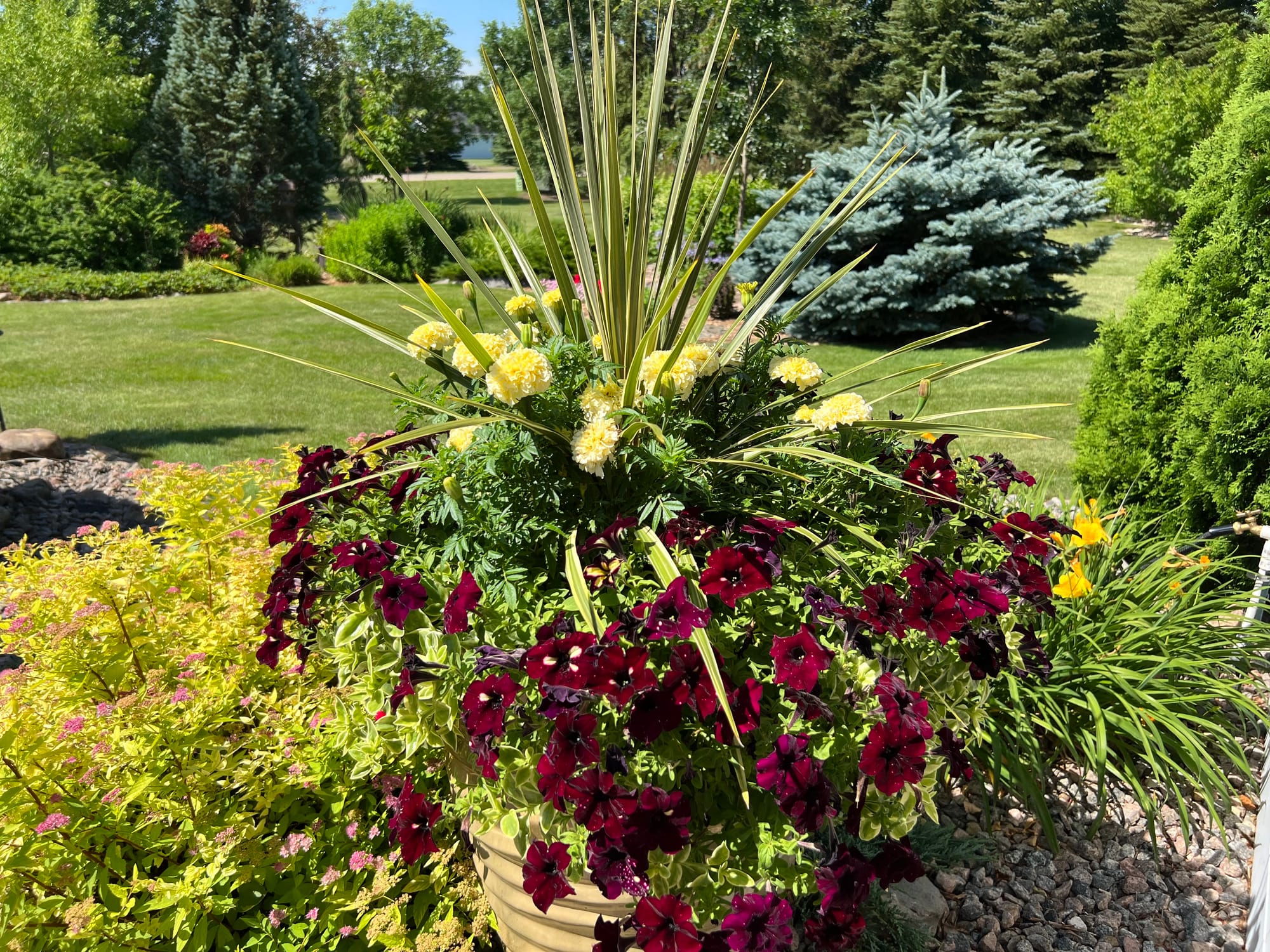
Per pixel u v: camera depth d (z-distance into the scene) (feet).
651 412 5.83
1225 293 10.66
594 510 5.97
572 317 6.95
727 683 4.86
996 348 29.35
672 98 51.01
